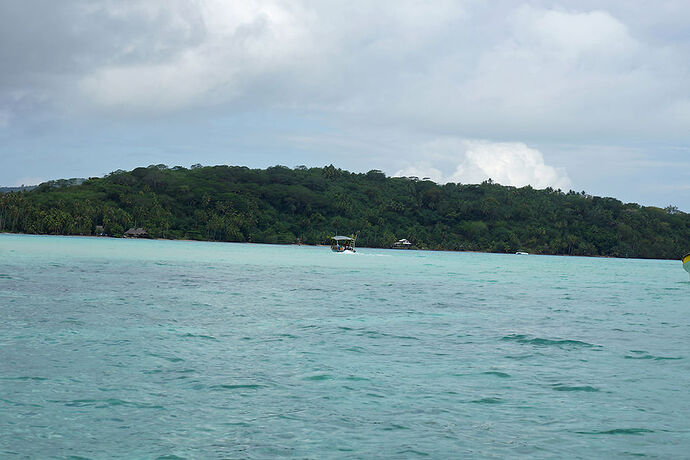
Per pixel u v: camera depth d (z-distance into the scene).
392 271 64.69
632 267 111.19
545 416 11.44
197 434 10.02
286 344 18.25
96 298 28.14
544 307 32.12
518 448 9.70
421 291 39.94
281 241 183.25
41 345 16.53
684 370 15.83
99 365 14.47
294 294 34.84
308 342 18.72
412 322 24.27
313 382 13.58
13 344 16.53
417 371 15.05
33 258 60.28
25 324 19.89
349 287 41.41
